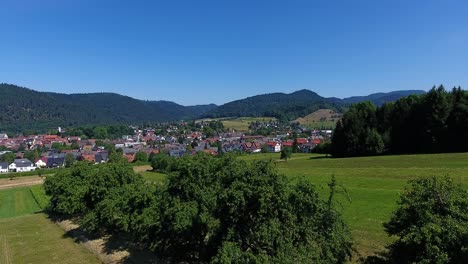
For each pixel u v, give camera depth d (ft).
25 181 388.57
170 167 102.53
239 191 71.56
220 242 77.46
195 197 90.89
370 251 93.25
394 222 75.66
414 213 71.72
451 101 299.99
